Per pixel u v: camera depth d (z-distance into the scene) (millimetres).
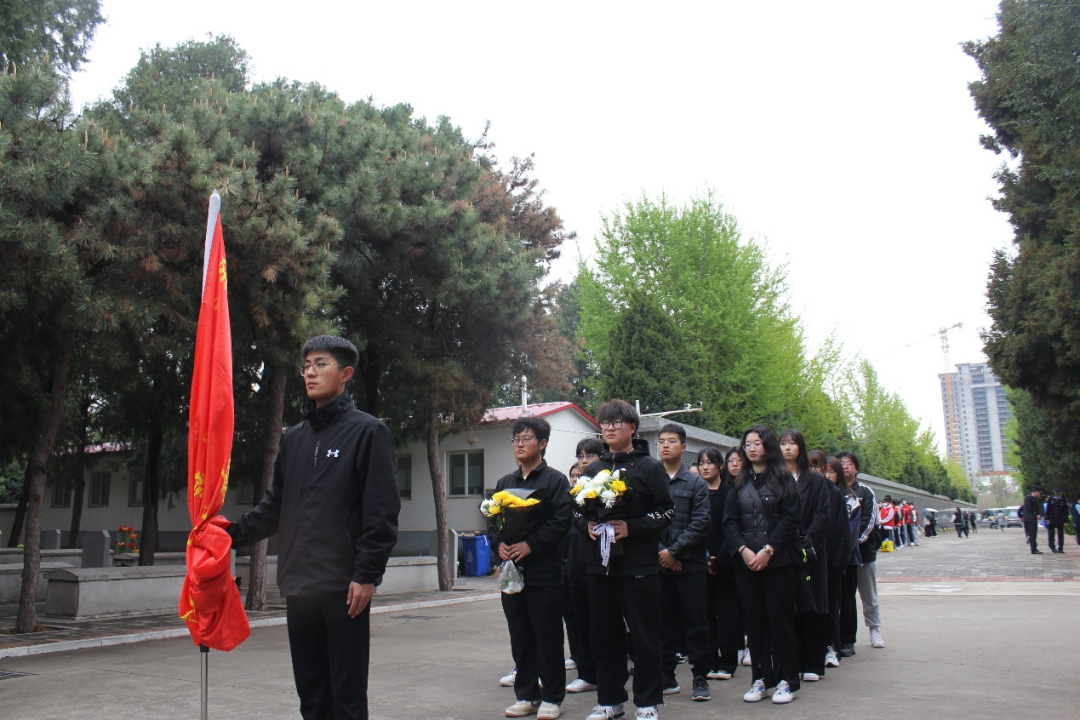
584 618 7113
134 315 10438
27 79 9602
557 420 24719
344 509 3990
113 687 7480
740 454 6902
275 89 13898
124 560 19797
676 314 37938
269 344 12516
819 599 6828
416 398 17156
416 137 15812
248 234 11234
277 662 8727
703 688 6484
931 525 45375
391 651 9414
